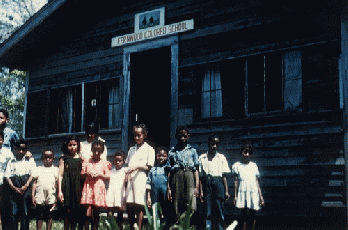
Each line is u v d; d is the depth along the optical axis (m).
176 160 5.42
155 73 9.42
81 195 5.43
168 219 5.52
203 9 7.79
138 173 5.60
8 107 24.69
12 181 5.63
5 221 5.61
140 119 8.91
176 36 8.03
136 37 8.64
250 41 7.11
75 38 9.75
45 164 5.96
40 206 5.78
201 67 7.62
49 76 10.07
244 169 5.73
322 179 6.05
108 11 9.25
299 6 5.86
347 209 5.54
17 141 5.85
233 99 7.15
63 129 9.70
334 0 5.45
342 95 6.02
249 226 5.70
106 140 8.87
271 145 6.60
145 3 8.66
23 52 10.26
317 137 6.20
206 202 5.65
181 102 7.75
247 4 7.25
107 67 9.09
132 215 5.60
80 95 9.50
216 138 5.80
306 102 6.40
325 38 6.30
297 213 6.20
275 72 6.79
